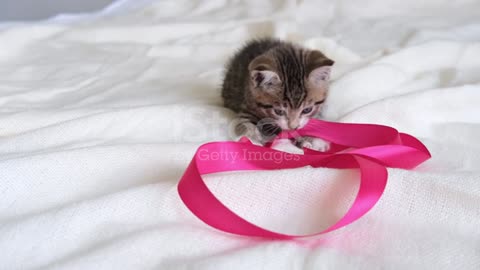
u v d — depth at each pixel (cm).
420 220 20
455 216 20
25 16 71
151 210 21
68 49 49
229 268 17
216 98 38
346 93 35
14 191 22
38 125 30
